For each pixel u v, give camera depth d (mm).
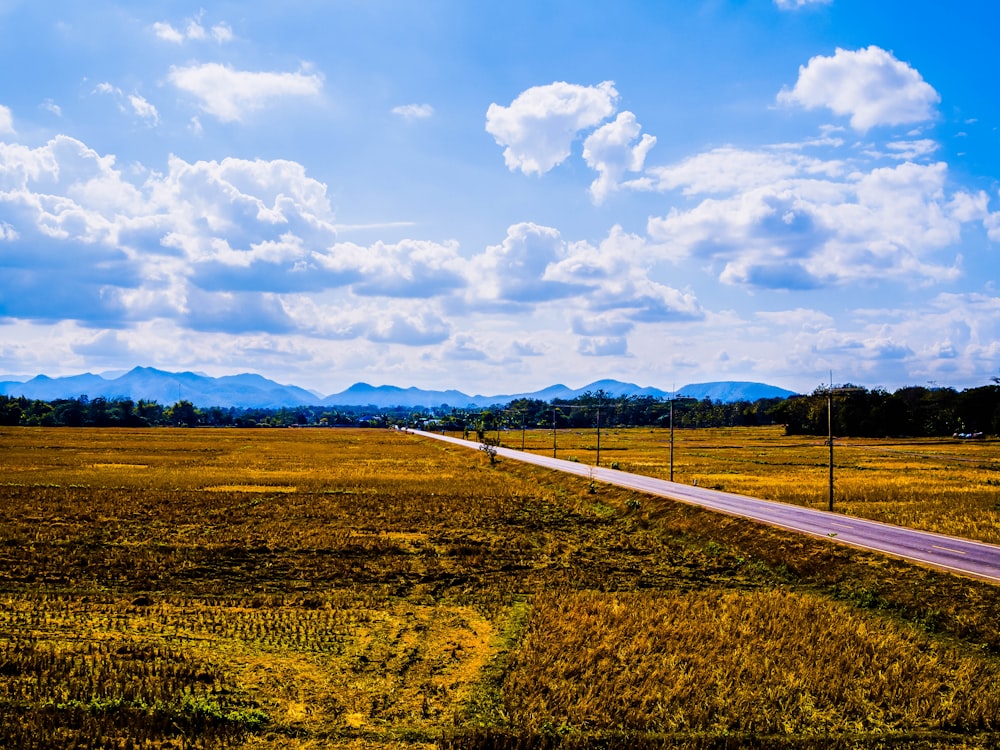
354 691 22484
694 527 50000
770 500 61969
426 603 32344
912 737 19875
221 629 27812
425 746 19234
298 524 51250
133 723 19578
